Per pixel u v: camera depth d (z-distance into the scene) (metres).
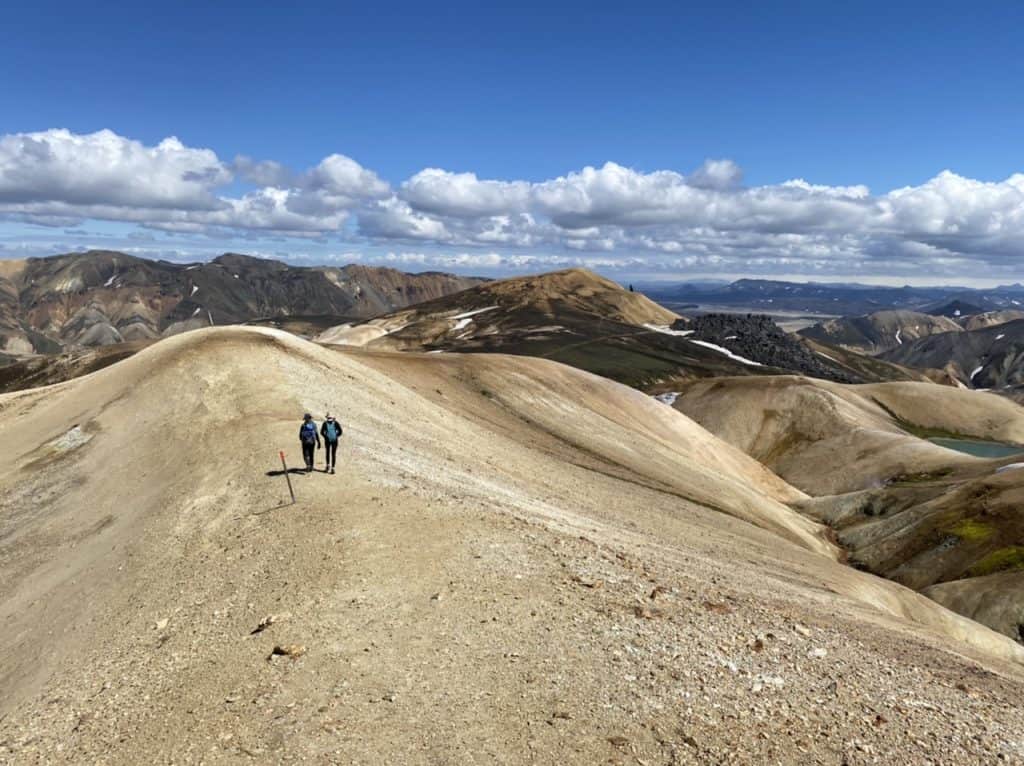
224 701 13.81
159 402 44.59
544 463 55.72
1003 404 177.88
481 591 18.44
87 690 15.84
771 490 99.38
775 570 42.53
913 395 177.62
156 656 16.75
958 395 178.88
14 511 35.97
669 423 96.06
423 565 19.84
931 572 70.31
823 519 93.50
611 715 13.38
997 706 17.98
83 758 12.76
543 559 21.75
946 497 82.44
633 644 16.41
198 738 12.70
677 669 15.53
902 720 15.17
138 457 37.62
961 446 157.12
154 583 22.02
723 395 160.75
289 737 12.40
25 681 18.36
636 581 21.88
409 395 59.91
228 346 52.12
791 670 16.88
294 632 16.14
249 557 21.69
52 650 19.92
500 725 12.80
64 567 27.25
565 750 12.25
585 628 16.91
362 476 28.77
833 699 15.62
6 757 13.30
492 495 34.72
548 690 14.00
